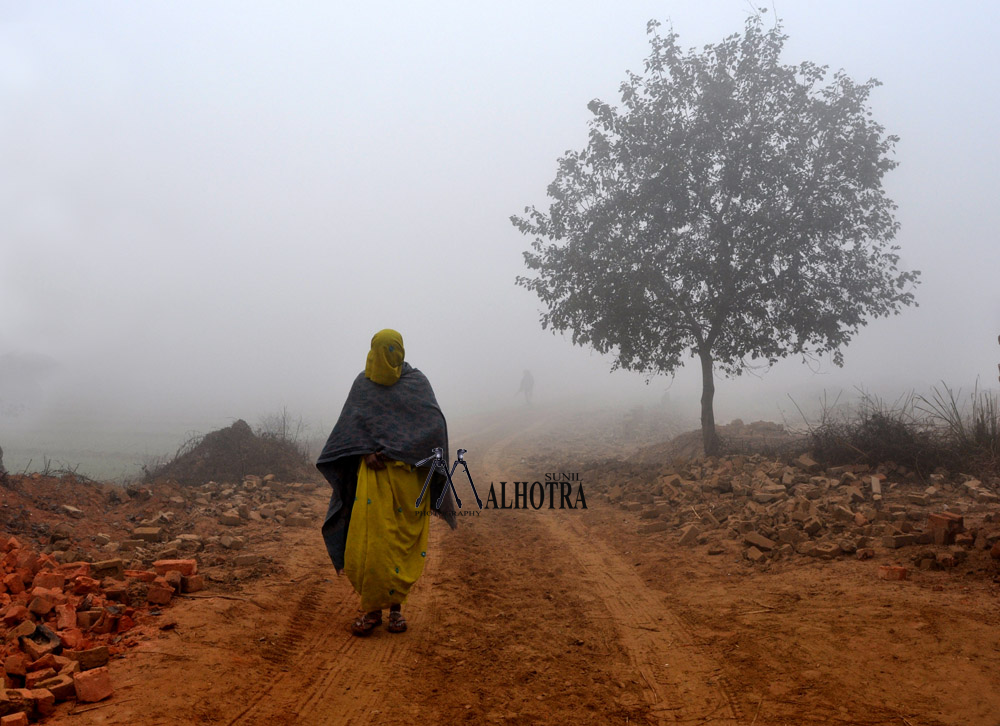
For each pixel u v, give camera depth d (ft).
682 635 18.45
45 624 14.61
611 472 50.31
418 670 15.98
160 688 13.20
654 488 39.55
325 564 24.52
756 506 30.50
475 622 19.60
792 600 19.88
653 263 46.75
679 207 45.68
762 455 42.04
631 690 15.10
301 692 14.37
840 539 24.73
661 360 49.83
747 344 46.62
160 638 15.53
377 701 14.25
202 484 40.16
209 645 15.57
